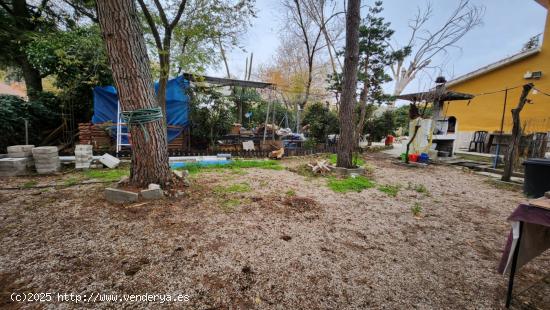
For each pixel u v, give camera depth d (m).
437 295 1.75
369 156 9.57
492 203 4.03
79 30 7.28
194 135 8.57
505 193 4.68
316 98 18.77
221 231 2.60
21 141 6.64
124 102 3.31
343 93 5.88
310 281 1.85
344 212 3.36
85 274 1.81
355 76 5.80
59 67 7.35
